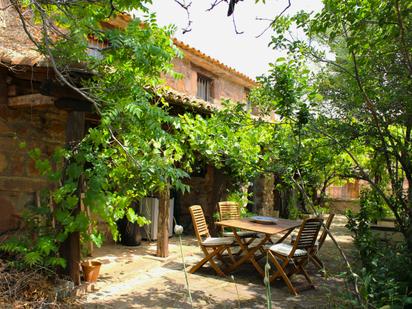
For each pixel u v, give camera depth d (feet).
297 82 13.25
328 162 14.83
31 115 16.33
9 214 15.29
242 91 40.73
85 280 14.60
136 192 16.46
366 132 13.88
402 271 11.19
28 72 13.71
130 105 11.22
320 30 11.68
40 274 12.26
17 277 11.76
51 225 13.65
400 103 12.76
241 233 20.02
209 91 35.55
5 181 15.20
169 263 18.71
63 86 12.71
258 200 32.22
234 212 21.33
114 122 12.43
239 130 17.44
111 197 13.84
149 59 11.77
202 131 19.19
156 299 13.57
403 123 13.38
